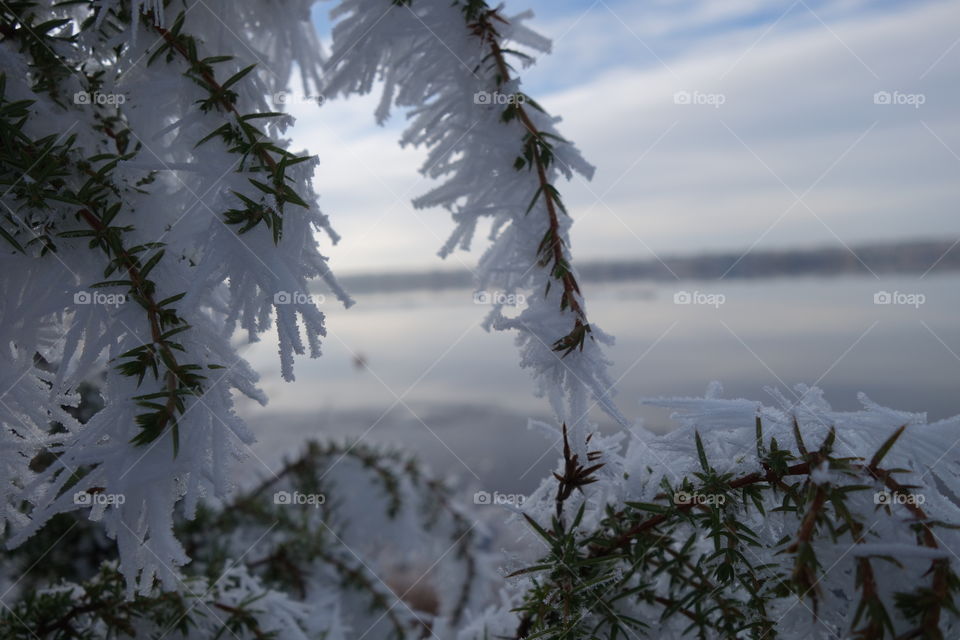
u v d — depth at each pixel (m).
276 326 0.74
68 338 0.75
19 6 0.90
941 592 0.59
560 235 0.94
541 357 0.85
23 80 0.86
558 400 0.88
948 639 0.62
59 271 0.80
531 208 0.92
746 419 0.79
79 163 0.83
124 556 0.69
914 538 0.64
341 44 1.06
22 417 0.84
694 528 0.79
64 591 1.17
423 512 2.47
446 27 1.01
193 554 1.89
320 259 0.84
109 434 0.72
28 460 0.85
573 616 0.81
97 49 0.93
